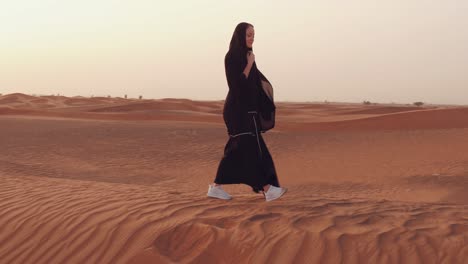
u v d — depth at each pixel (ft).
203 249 13.37
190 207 16.48
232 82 16.58
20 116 128.36
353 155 63.10
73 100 341.00
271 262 12.26
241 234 13.62
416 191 40.24
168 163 58.80
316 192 41.22
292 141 75.66
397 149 66.74
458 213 15.49
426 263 11.35
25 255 14.65
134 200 17.97
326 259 12.00
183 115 143.84
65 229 15.58
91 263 13.66
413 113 114.52
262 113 17.07
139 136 81.15
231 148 16.87
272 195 16.46
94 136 80.79
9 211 17.79
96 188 22.12
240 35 16.75
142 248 13.79
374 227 13.56
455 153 61.46
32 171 50.14
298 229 13.58
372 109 217.56
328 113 210.38
